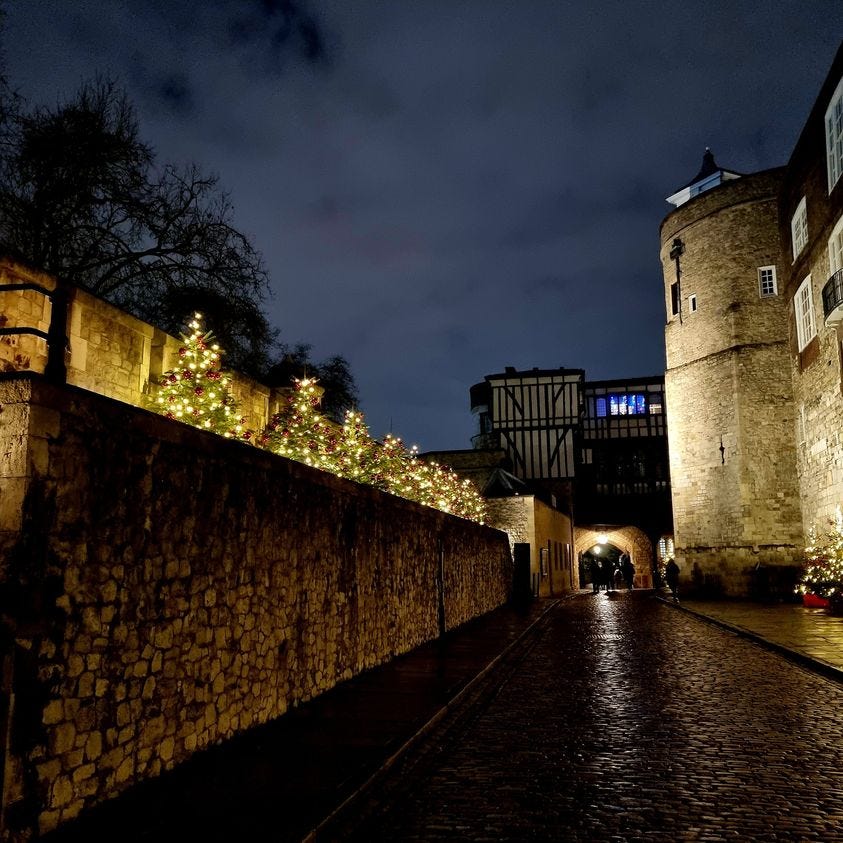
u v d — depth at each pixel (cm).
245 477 620
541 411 3522
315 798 440
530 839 399
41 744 380
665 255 2838
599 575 3316
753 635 1279
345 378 2436
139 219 1573
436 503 1753
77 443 418
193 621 529
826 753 557
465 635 1379
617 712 712
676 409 2703
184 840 375
